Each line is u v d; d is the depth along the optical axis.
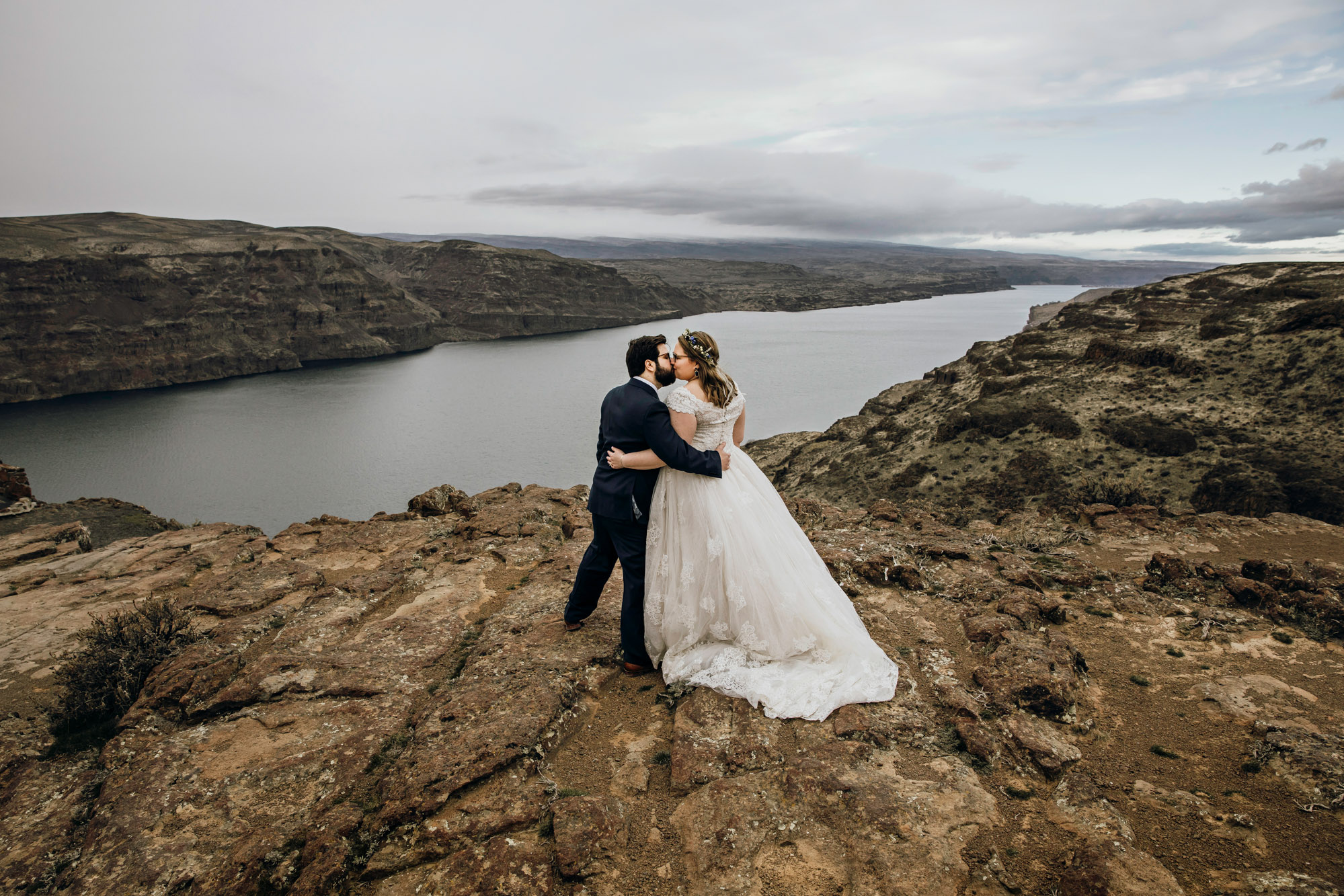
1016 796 3.27
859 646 4.24
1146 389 71.06
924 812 3.12
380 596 5.94
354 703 4.25
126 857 3.13
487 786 3.43
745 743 3.65
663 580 4.33
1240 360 68.38
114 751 4.03
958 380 102.50
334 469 160.88
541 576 6.05
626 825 3.19
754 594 4.29
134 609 6.48
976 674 4.15
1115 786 3.34
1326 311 65.50
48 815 3.64
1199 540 7.28
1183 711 3.94
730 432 4.37
